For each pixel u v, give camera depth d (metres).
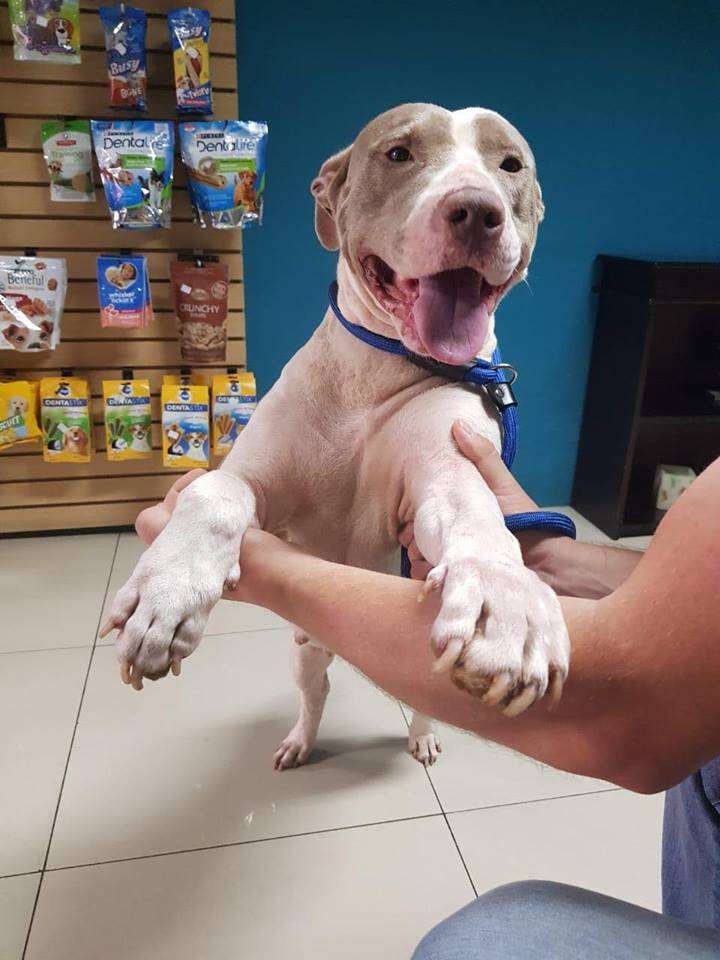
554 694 0.52
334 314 1.00
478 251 0.84
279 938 1.22
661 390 2.89
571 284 2.70
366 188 0.96
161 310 2.36
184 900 1.28
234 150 2.12
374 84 2.35
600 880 1.34
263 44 2.25
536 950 0.60
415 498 0.88
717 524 0.48
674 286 2.40
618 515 2.69
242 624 2.10
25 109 2.12
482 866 1.36
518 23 2.37
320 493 1.01
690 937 0.62
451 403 0.93
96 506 2.56
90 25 2.09
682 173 2.64
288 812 1.47
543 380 2.82
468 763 1.62
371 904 1.28
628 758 0.54
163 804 1.48
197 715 1.74
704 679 0.48
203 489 0.82
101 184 2.21
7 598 2.18
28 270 2.17
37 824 1.42
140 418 2.38
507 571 0.61
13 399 2.30
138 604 0.73
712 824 0.74
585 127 2.52
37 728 1.67
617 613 0.53
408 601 0.62
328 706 1.80
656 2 2.42
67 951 1.18
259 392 2.63
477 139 0.96
